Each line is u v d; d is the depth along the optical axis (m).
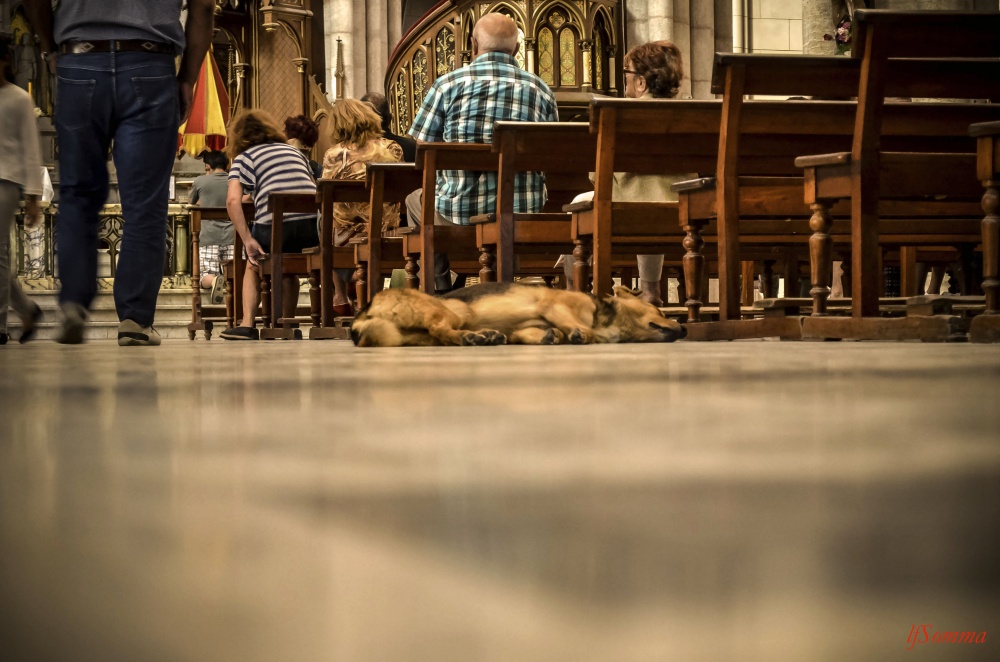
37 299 12.98
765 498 0.48
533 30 13.91
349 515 0.44
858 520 0.41
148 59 4.54
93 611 0.28
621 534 0.38
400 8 17.70
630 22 16.09
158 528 0.41
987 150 3.86
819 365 2.11
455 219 6.67
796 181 4.91
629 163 5.35
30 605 0.29
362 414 1.08
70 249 4.69
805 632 0.26
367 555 0.35
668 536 0.38
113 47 4.50
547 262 8.12
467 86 6.75
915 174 4.37
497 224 5.78
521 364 2.28
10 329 12.61
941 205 5.49
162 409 1.20
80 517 0.44
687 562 0.33
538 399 1.28
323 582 0.31
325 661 0.25
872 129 4.28
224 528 0.41
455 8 14.05
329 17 17.28
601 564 0.33
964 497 0.47
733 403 1.19
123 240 4.62
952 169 4.38
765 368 2.00
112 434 0.90
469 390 1.47
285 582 0.31
